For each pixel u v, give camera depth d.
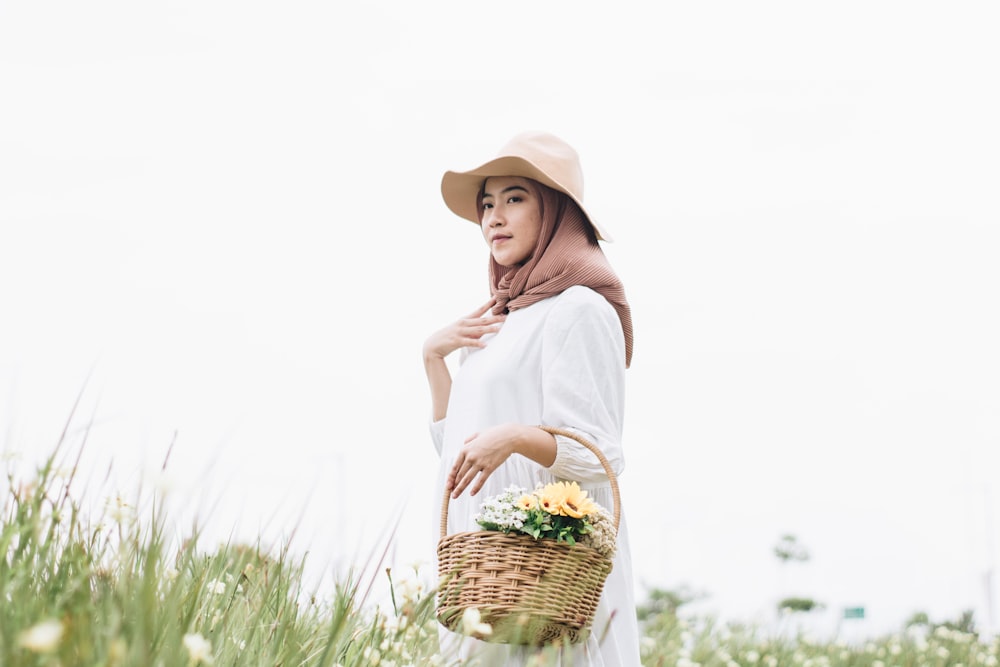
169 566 2.67
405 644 2.70
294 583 3.01
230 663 2.41
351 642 2.70
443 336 3.64
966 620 8.21
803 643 6.86
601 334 3.33
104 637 2.02
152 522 2.36
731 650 6.14
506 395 3.36
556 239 3.55
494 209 3.67
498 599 2.74
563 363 3.26
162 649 2.06
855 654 6.73
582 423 3.18
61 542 2.58
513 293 3.58
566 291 3.43
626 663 3.17
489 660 2.93
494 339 3.56
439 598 2.79
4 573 2.28
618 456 3.21
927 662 6.53
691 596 9.44
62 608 2.12
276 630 2.64
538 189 3.62
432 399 3.71
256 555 3.04
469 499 3.31
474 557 2.78
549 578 2.76
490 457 3.02
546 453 3.08
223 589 2.80
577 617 2.80
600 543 2.83
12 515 2.55
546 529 2.76
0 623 1.95
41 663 1.84
